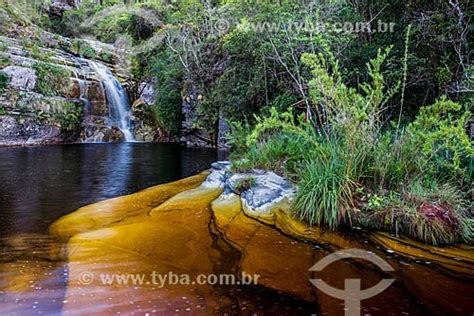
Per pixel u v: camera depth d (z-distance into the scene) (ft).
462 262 8.20
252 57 23.68
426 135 10.15
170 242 9.22
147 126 40.55
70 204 13.02
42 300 6.45
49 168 20.61
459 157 10.58
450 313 6.24
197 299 6.59
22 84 32.09
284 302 6.54
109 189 15.67
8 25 38.81
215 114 31.04
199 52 30.53
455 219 9.35
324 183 10.52
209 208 12.00
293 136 15.61
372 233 9.62
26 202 13.23
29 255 8.36
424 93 16.67
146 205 12.78
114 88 41.75
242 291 6.89
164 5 46.85
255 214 11.15
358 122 10.66
